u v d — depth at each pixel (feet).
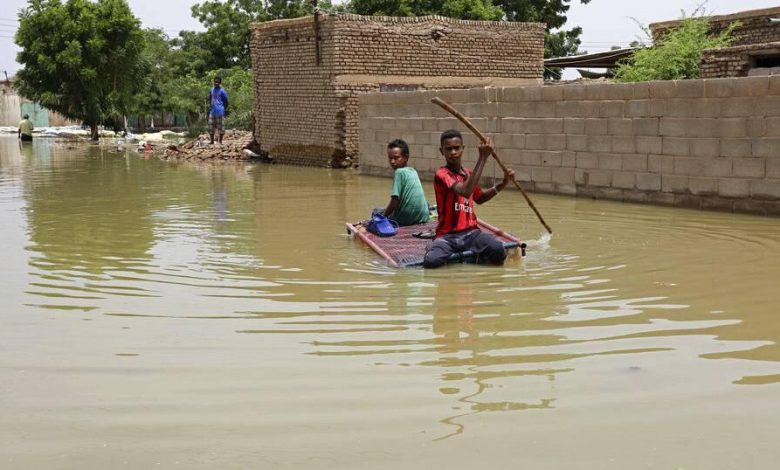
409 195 28.22
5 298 19.36
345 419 11.71
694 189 36.04
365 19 64.80
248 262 23.72
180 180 53.01
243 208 37.24
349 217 33.88
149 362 14.34
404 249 24.68
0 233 29.73
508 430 11.29
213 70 150.92
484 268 22.65
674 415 11.80
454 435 11.14
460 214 23.29
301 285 20.54
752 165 33.65
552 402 12.32
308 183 50.88
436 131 50.70
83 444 11.02
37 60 120.67
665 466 10.19
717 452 10.57
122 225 31.71
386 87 66.23
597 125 40.14
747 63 55.83
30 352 15.02
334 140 65.00
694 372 13.64
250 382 13.26
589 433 11.18
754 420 11.59
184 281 21.13
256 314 17.63
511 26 72.02
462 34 69.56
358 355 14.65
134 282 21.04
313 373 13.66
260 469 10.21
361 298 19.08
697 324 16.62
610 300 18.74
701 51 58.75
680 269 22.29
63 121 177.27
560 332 16.08
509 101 44.86
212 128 83.25
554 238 27.91
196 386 13.12
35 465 10.43
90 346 15.34
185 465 10.35
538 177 43.83
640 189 38.50
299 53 68.23
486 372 13.69
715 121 34.78
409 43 66.85
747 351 14.79
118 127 139.85
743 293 19.33
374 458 10.45
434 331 16.19
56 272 22.43
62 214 35.24
